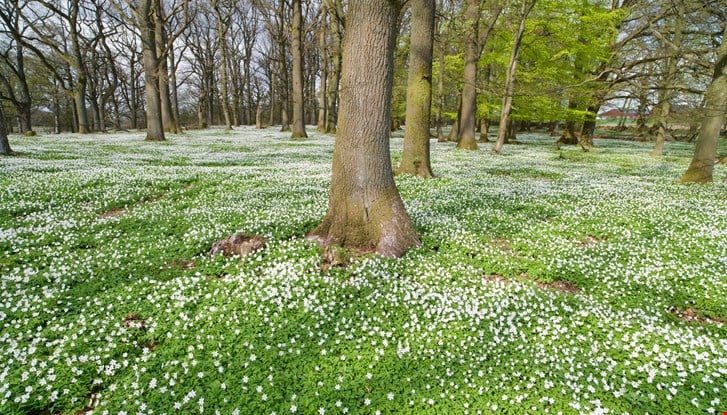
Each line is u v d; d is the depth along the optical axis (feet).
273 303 16.81
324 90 129.70
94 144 81.61
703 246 24.47
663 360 13.60
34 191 33.86
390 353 13.97
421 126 46.29
